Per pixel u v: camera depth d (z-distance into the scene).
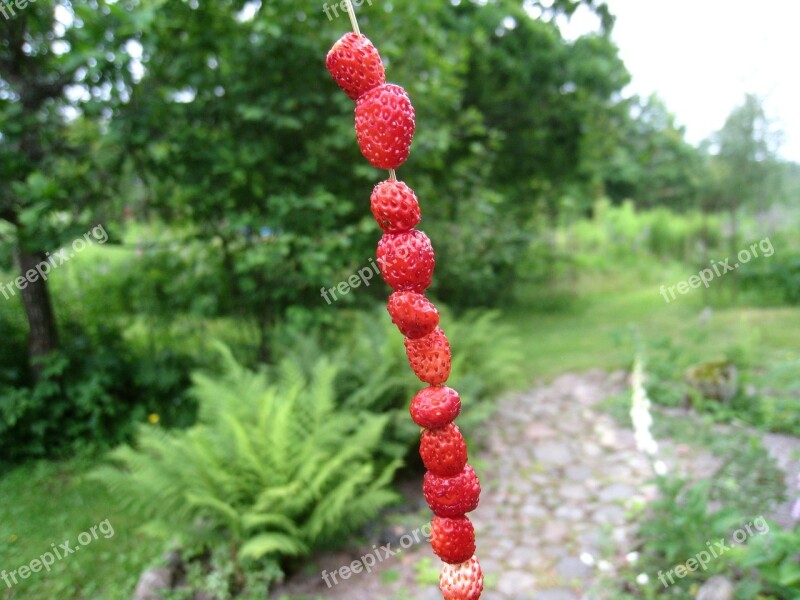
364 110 0.11
